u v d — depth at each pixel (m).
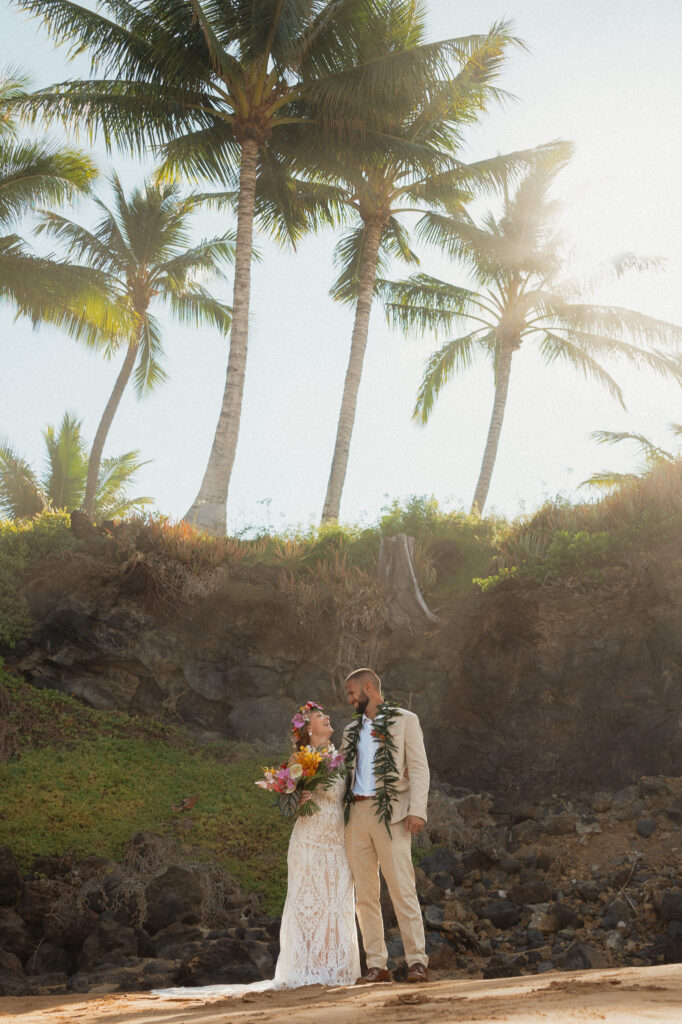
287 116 20.59
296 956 5.29
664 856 8.76
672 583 11.78
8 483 27.55
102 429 28.11
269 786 5.42
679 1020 1.94
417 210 23.81
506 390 26.84
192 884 8.34
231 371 18.31
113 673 13.86
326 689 13.70
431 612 14.16
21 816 9.85
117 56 19.03
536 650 12.23
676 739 10.84
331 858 5.47
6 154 19.88
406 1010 3.06
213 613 14.19
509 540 14.78
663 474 14.05
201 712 13.60
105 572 14.66
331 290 26.20
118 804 10.48
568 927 7.80
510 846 10.33
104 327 21.30
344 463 21.58
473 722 12.48
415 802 5.28
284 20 18.20
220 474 17.72
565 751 11.58
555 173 25.97
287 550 15.84
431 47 18.78
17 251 20.47
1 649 14.05
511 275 26.30
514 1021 2.25
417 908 5.20
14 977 7.01
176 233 29.02
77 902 8.24
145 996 5.62
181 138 20.41
